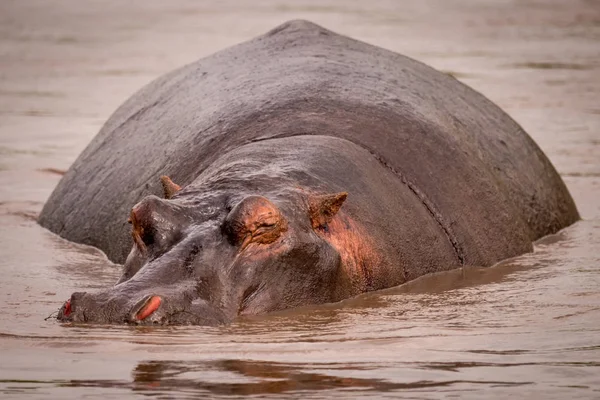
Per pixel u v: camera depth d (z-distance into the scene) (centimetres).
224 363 2942
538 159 5028
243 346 3083
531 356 3080
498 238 4372
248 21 12012
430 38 10881
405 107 4462
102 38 10950
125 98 8000
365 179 3909
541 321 3466
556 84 8475
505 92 8138
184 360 2956
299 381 2819
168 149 4478
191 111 4634
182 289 3231
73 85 8538
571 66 9331
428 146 4325
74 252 4488
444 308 3612
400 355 3072
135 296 3203
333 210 3594
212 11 12962
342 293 3619
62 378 2822
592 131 6869
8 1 13725
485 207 4391
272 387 2767
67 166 6062
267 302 3375
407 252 3931
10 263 4284
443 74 5112
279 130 4166
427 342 3209
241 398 2683
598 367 2981
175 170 4269
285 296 3425
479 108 4972
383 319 3450
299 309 3456
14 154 6334
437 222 4138
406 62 4978
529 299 3753
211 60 5075
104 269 4200
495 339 3253
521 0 14175
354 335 3256
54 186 5669
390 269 3831
